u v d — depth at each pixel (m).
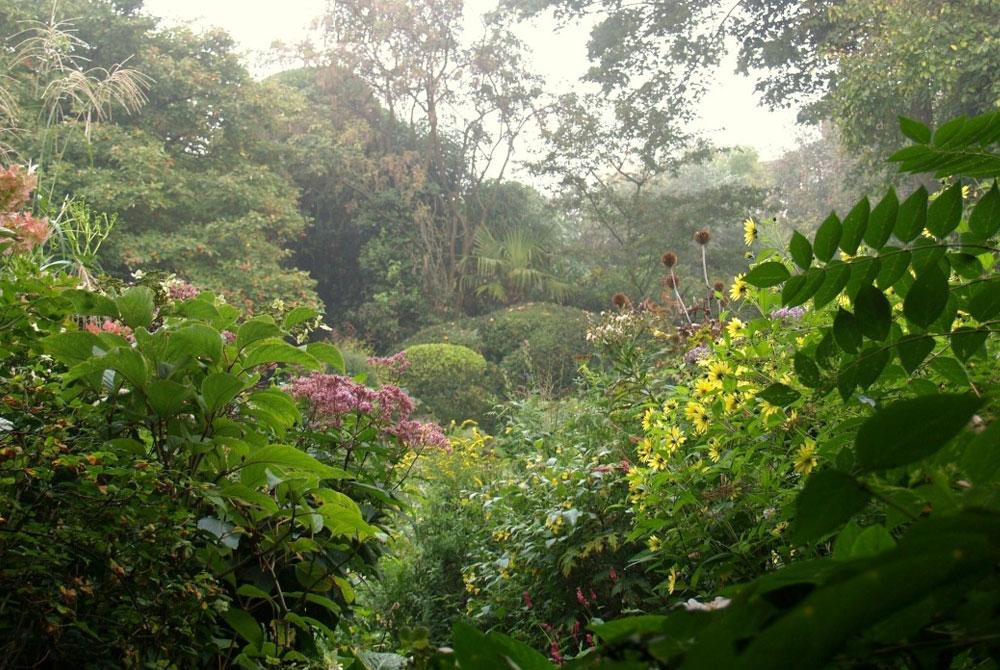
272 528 2.11
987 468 0.53
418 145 23.98
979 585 0.35
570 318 18.12
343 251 23.86
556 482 3.82
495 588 3.98
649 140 22.19
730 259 21.86
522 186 24.61
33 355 1.87
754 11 20.97
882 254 0.83
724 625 0.36
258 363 2.00
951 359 0.89
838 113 15.12
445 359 14.65
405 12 22.48
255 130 19.92
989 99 13.75
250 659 1.94
